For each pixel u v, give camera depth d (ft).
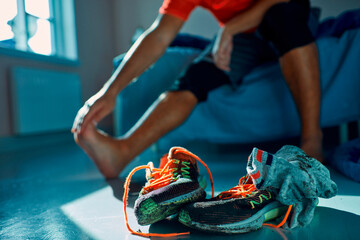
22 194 3.51
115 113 6.88
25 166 5.73
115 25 13.98
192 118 5.64
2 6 9.23
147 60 3.83
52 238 2.04
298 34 3.45
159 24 3.90
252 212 1.92
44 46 10.86
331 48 5.11
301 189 1.95
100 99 3.55
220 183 3.33
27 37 9.78
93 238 2.00
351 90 5.06
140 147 3.95
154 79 5.93
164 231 2.05
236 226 1.87
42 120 9.54
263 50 5.09
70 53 11.60
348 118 5.09
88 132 3.55
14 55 8.97
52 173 4.81
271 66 5.28
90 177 4.25
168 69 5.95
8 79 8.86
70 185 3.81
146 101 5.88
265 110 5.31
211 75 4.27
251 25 3.81
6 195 3.51
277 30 3.55
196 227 1.90
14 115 8.83
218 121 5.54
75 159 6.28
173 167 2.35
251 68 4.86
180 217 1.99
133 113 5.86
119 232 2.09
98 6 13.09
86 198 3.11
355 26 5.24
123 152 3.85
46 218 2.52
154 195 2.01
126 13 13.82
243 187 2.20
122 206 2.75
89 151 3.73
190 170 2.35
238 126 5.43
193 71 4.24
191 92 4.12
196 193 2.10
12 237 2.11
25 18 9.73
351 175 3.18
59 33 11.50
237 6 4.06
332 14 10.21
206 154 5.74
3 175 4.91
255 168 1.94
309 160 2.10
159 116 4.00
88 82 12.31
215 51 3.89
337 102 5.07
